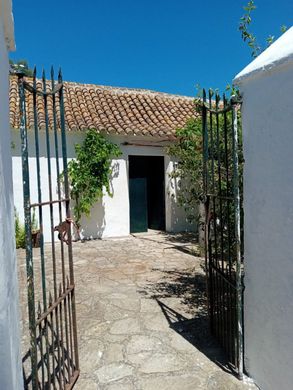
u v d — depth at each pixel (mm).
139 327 3959
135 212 10625
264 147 2500
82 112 9758
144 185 10742
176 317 4238
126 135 9508
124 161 9883
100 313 4359
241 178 3562
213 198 3539
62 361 2824
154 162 11234
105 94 11133
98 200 9570
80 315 4312
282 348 2395
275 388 2504
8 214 1845
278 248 2391
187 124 9133
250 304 2793
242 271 3338
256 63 2580
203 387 2816
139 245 8750
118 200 9844
